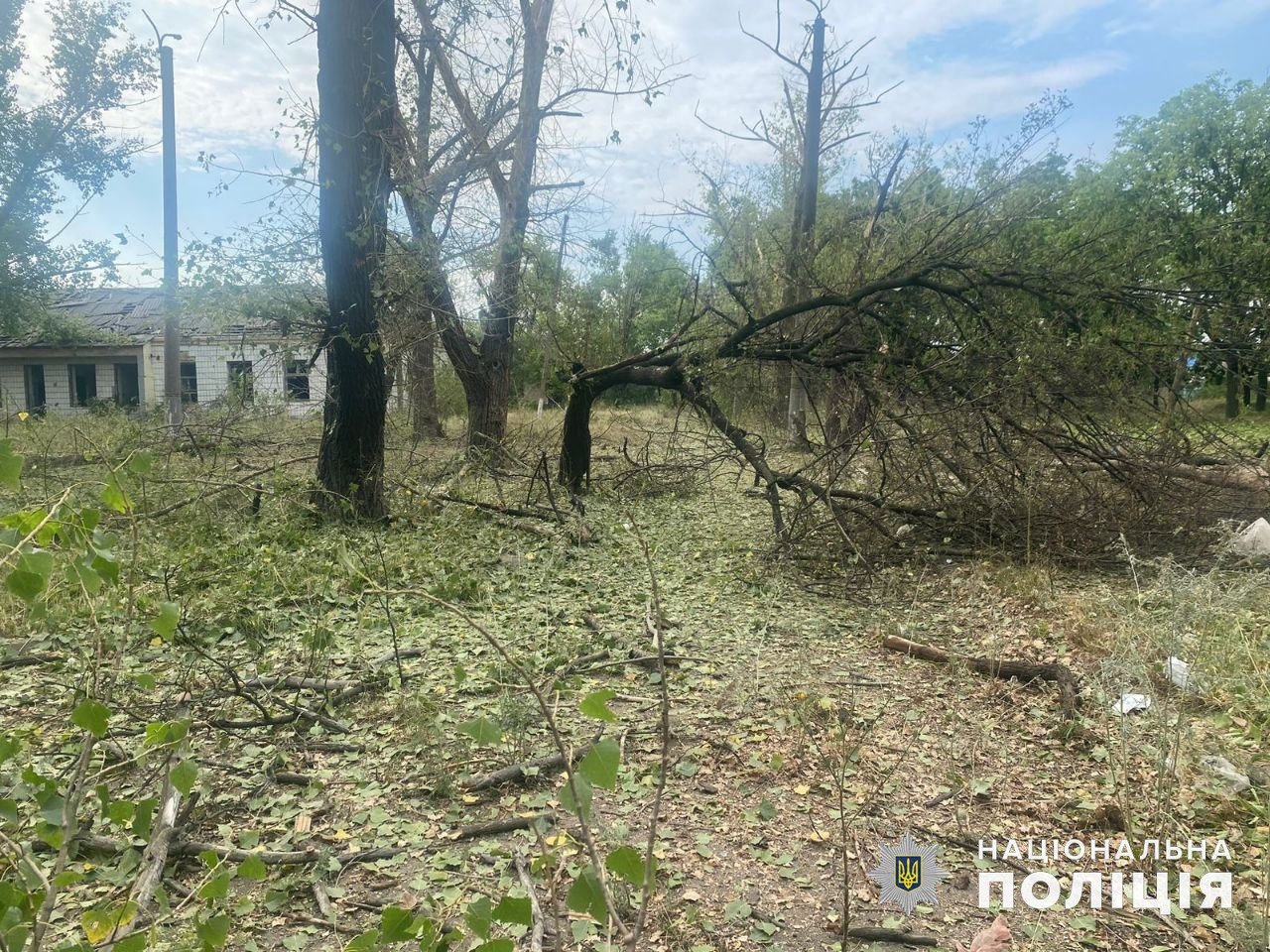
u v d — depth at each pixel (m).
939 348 8.48
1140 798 3.29
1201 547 7.12
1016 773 3.54
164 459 10.23
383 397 8.59
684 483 10.84
